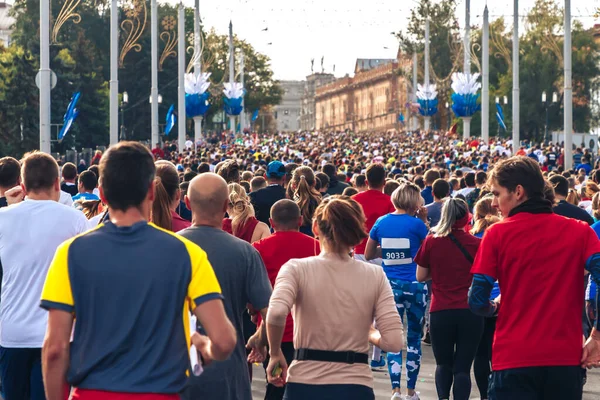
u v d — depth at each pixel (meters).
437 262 19.91
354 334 13.30
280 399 18.17
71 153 101.75
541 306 13.33
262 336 14.31
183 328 9.93
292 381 13.32
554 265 13.39
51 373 9.75
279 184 27.48
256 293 13.89
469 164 71.56
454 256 19.78
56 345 9.74
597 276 13.25
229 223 20.62
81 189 28.48
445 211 20.00
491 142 147.25
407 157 92.06
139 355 9.72
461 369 19.69
